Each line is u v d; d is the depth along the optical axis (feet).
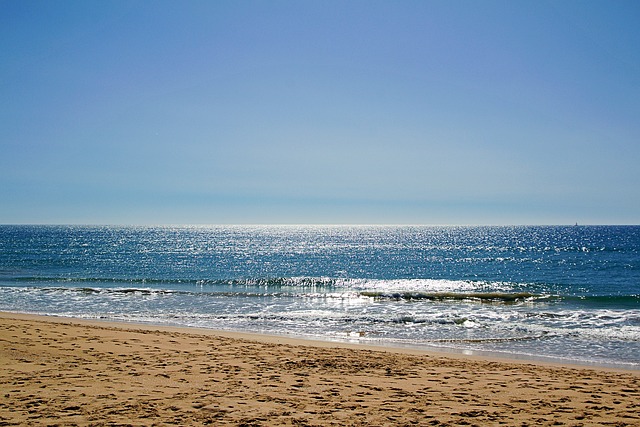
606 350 47.83
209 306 80.12
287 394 26.16
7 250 263.49
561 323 64.34
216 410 22.54
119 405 22.79
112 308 76.89
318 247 335.06
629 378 33.78
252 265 185.57
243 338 48.78
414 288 115.75
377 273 156.97
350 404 24.61
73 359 33.45
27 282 117.29
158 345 40.60
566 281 131.23
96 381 27.45
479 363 38.55
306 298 91.66
